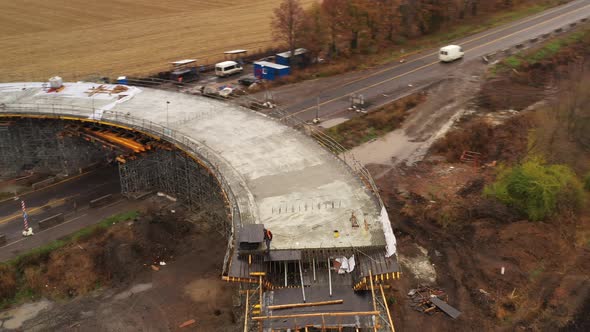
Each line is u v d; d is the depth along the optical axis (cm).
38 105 5566
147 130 4875
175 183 5169
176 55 10088
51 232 4788
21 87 6144
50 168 5941
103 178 5800
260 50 10038
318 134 6397
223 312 3891
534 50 9312
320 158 4319
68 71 9088
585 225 4844
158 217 4919
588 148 6044
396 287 4109
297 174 4053
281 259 3100
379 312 2914
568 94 6756
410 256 4469
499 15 11906
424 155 6200
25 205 5262
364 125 6800
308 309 2920
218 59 9769
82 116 5241
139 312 3900
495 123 6850
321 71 8712
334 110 7219
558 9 12188
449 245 4591
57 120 5578
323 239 3294
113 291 4112
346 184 3916
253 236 3123
